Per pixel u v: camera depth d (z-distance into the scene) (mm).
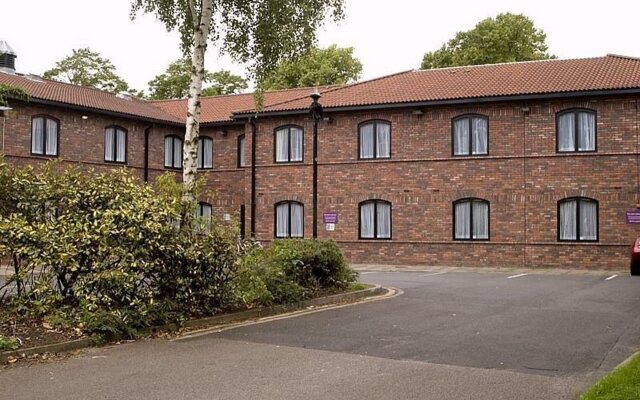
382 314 12727
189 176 14414
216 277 11969
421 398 6938
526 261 25875
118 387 7352
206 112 34281
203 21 14961
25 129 26359
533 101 25875
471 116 26875
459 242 26781
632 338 10219
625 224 24594
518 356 8953
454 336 10398
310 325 11469
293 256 14539
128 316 10297
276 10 17328
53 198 11133
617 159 24750
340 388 7312
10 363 8492
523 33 46625
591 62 28094
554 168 25594
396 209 27734
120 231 10562
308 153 29281
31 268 10375
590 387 7117
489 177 26453
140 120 30969
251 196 30156
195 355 9031
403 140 27719
